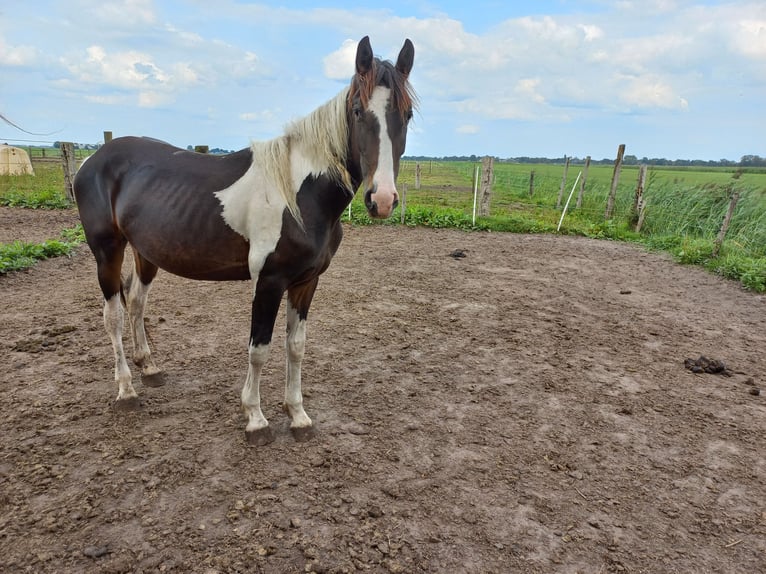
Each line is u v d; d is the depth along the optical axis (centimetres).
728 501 268
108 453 281
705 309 628
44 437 295
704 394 393
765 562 227
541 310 590
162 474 265
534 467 290
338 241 304
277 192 265
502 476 280
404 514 244
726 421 353
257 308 279
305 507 246
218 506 244
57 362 396
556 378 410
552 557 224
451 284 685
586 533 239
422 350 456
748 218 1102
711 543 238
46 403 332
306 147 269
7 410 322
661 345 497
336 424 325
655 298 668
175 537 222
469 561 218
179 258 289
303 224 266
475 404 361
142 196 293
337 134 264
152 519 232
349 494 257
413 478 274
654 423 346
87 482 256
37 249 697
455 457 296
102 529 226
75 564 206
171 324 493
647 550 231
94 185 316
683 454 310
